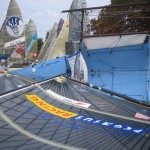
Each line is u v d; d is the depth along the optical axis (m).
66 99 10.13
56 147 6.30
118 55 15.99
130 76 15.55
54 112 8.62
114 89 15.55
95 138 6.92
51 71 16.06
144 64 15.52
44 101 9.52
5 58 29.66
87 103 9.98
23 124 7.37
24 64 30.58
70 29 20.44
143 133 7.54
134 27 31.38
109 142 6.75
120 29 27.94
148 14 22.11
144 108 10.82
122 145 6.66
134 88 15.27
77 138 6.83
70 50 18.20
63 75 13.38
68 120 8.08
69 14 20.44
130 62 15.78
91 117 8.55
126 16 22.36
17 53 42.25
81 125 7.77
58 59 16.20
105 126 7.86
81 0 20.72
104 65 16.16
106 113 9.12
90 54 16.38
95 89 12.44
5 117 7.61
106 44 16.64
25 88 10.37
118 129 7.71
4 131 6.84
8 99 8.95
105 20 21.81
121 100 11.28
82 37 17.03
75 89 11.73
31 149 6.12
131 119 8.83
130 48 15.81
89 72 16.22
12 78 14.87
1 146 6.15
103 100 10.70
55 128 7.34
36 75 15.98
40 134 6.89
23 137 6.66
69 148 6.30
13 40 43.97
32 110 8.49
